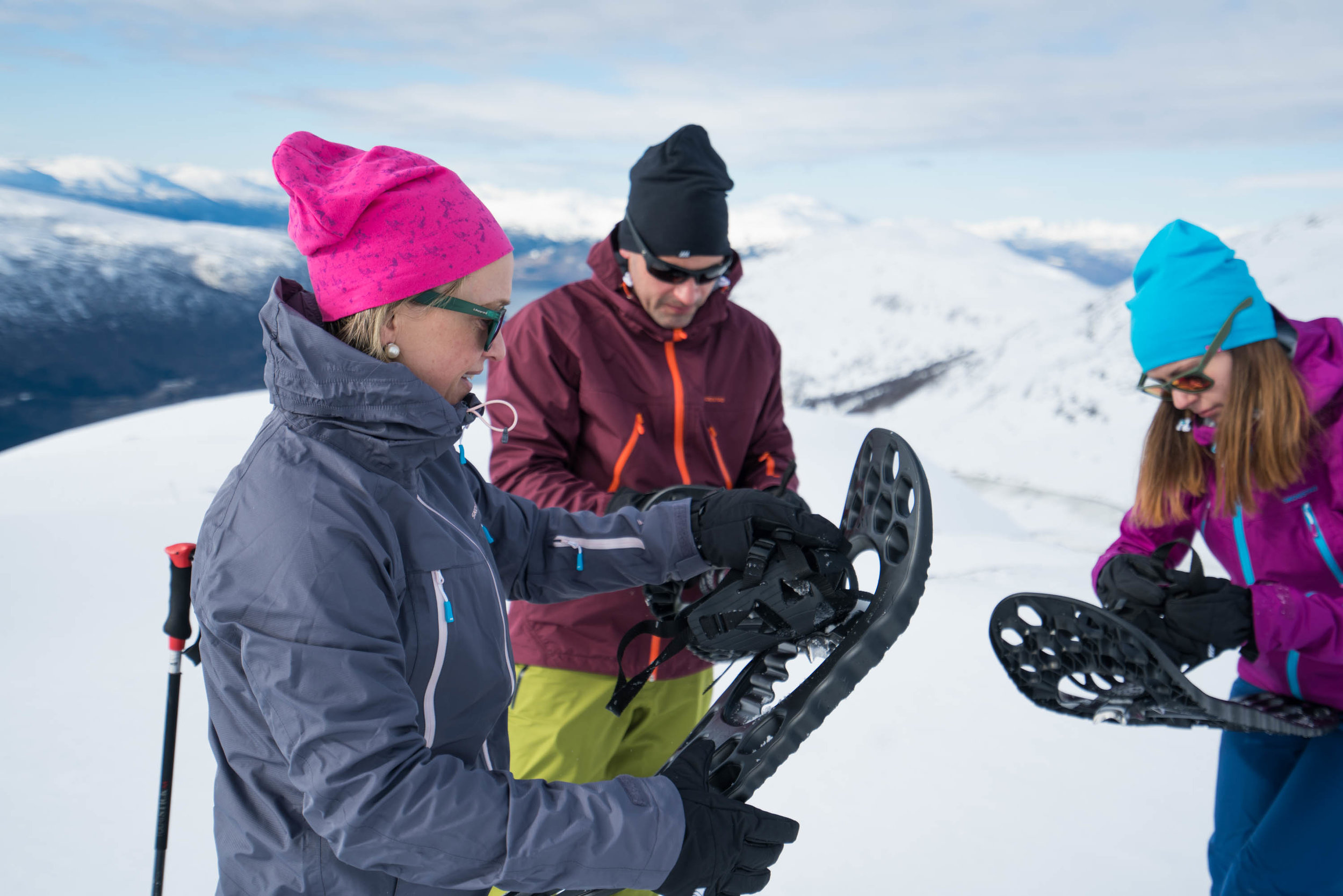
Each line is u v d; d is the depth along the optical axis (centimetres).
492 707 98
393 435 87
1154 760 289
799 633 118
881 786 272
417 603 89
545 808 81
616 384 179
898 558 111
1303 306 10312
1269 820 156
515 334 179
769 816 92
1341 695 155
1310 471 152
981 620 431
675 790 88
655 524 126
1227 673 382
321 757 77
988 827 249
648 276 170
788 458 202
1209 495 169
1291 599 144
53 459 1464
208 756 280
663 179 165
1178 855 235
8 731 292
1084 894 218
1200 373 152
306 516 81
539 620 172
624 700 135
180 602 126
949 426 13450
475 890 98
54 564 501
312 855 87
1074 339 15500
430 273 87
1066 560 571
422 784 78
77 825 238
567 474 173
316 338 84
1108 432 11756
